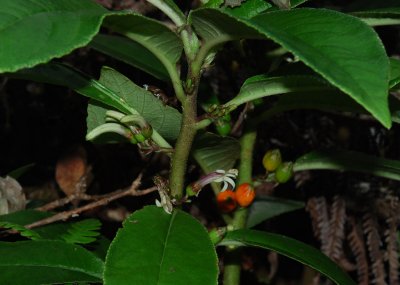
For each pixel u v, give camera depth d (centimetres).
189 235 47
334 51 40
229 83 75
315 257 52
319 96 55
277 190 79
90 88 52
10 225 53
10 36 39
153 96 52
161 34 47
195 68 48
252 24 41
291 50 39
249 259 83
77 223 57
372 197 77
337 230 77
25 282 47
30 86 80
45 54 39
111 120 52
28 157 83
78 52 77
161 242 47
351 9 57
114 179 80
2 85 79
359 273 78
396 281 76
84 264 49
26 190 82
